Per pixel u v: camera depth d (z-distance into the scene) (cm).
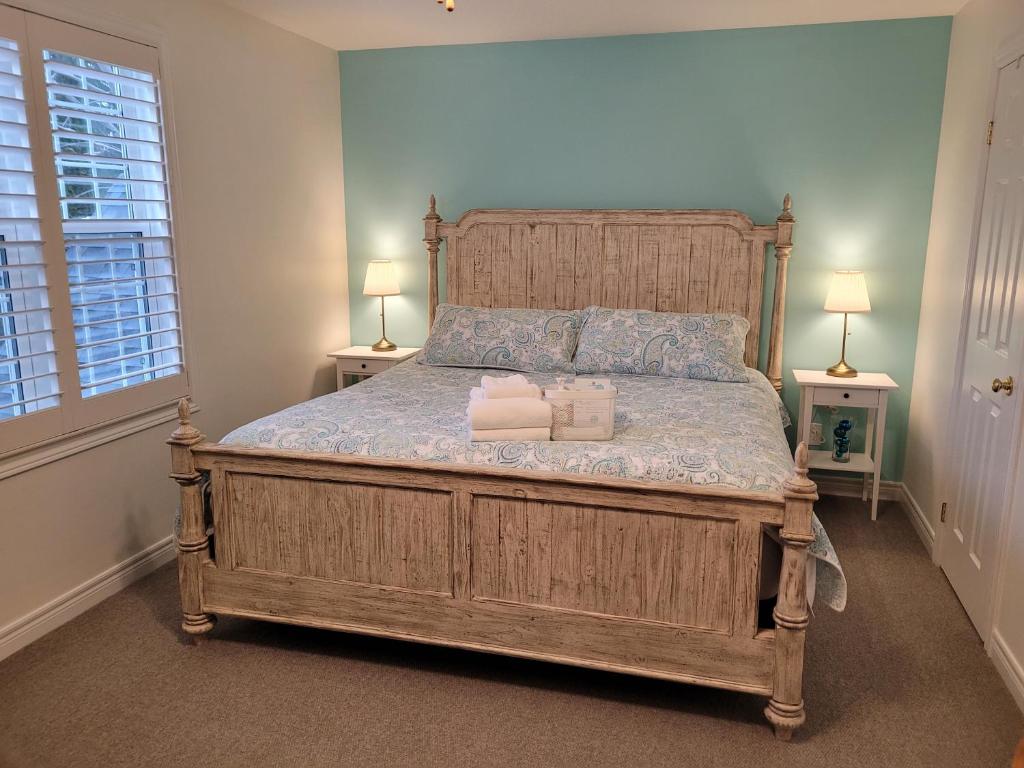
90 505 298
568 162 435
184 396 341
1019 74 267
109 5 288
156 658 264
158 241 317
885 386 378
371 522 246
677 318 394
